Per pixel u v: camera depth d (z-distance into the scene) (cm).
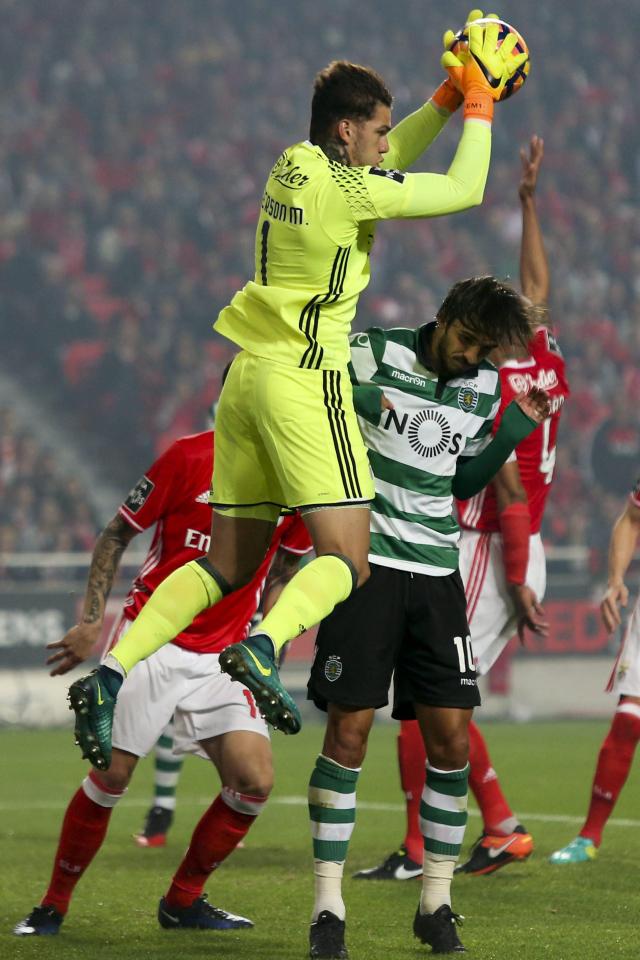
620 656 2123
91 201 8194
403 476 1445
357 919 1631
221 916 1595
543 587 2252
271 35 9819
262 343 1358
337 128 1388
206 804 2995
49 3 9475
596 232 8675
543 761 3688
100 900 1780
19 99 8794
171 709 1641
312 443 1322
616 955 1391
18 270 7588
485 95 1406
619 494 6556
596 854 2133
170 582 1387
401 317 7956
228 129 9075
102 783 1562
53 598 4984
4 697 4928
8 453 6366
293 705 1245
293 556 1659
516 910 1669
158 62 9419
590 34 10038
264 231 1371
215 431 1426
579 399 7350
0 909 1711
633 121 9588
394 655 1448
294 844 2367
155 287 7775
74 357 7394
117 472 7031
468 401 1459
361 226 1363
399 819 2683
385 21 10119
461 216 8656
